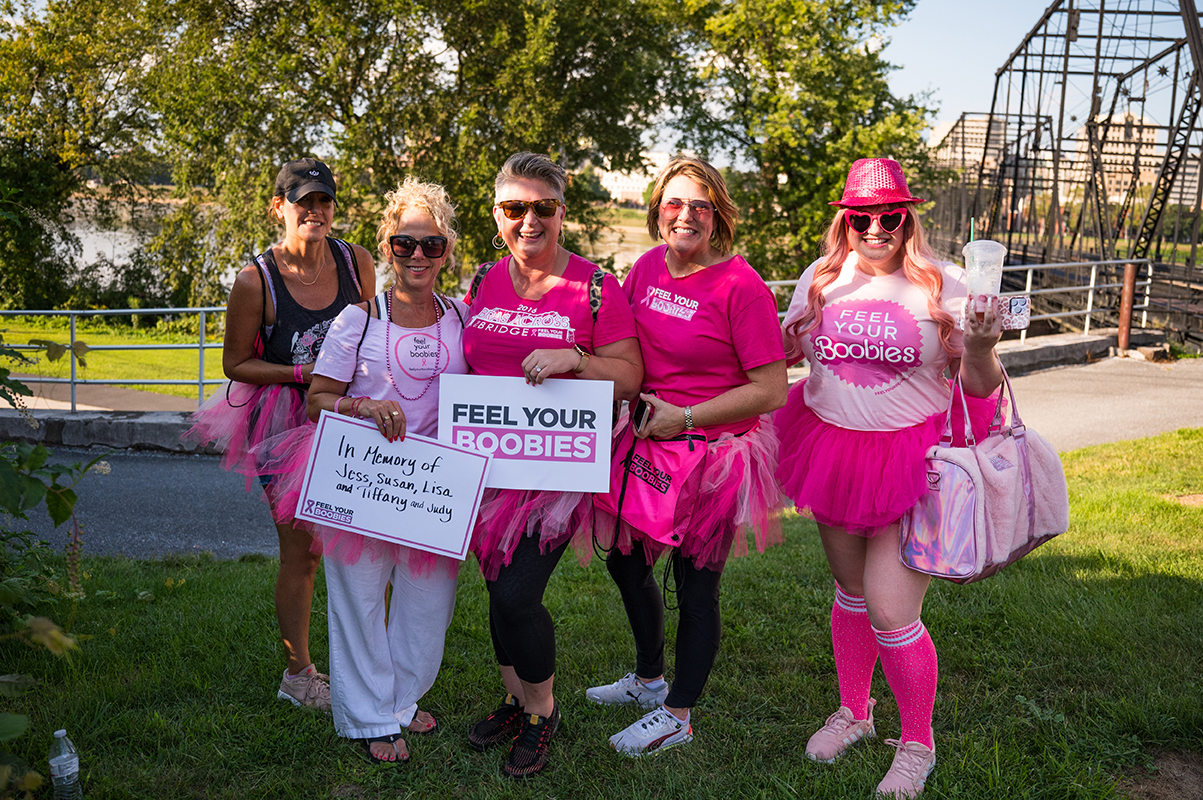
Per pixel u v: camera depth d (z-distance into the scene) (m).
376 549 3.02
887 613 2.81
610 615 4.26
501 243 3.02
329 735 3.15
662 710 3.12
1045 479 2.91
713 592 3.09
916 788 2.77
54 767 2.59
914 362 2.83
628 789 2.87
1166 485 6.30
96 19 28.69
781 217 24.78
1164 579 4.36
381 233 3.02
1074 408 9.18
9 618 3.65
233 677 3.57
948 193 39.22
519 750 2.98
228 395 3.48
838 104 22.50
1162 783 2.82
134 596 4.47
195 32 22.84
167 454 8.30
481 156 21.88
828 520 2.92
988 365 2.73
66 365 13.68
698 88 24.98
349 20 21.95
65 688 3.40
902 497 2.72
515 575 2.91
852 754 3.03
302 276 3.39
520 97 21.73
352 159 22.20
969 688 3.47
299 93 22.66
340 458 2.95
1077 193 27.19
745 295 2.91
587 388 2.90
